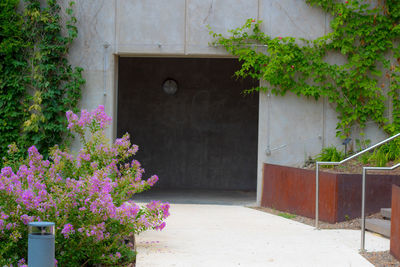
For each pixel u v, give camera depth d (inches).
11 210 192.1
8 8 387.2
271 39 391.2
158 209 231.1
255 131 551.2
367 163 356.2
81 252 203.5
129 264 211.6
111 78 397.7
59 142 397.7
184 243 238.2
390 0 380.2
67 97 397.1
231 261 202.7
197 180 553.6
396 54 380.2
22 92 396.2
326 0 384.8
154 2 396.5
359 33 379.2
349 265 197.5
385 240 247.4
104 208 196.7
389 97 386.9
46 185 215.2
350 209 301.6
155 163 555.8
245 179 550.9
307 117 392.8
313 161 389.7
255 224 297.3
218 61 553.6
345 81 381.4
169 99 556.7
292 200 343.3
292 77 390.6
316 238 252.1
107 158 240.2
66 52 396.8
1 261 187.0
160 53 396.5
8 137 394.0
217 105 553.9
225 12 393.1
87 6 398.0
